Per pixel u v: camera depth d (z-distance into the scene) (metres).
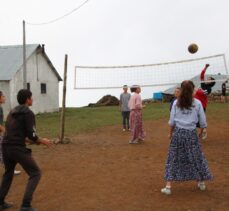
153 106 28.81
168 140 12.35
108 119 20.30
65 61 12.30
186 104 6.25
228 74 13.67
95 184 7.33
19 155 5.71
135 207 6.00
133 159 9.45
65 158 9.86
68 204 6.26
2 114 8.06
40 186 7.31
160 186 7.05
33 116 5.77
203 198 6.29
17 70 25.92
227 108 22.92
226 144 11.12
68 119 21.45
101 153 10.38
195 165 6.33
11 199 6.60
